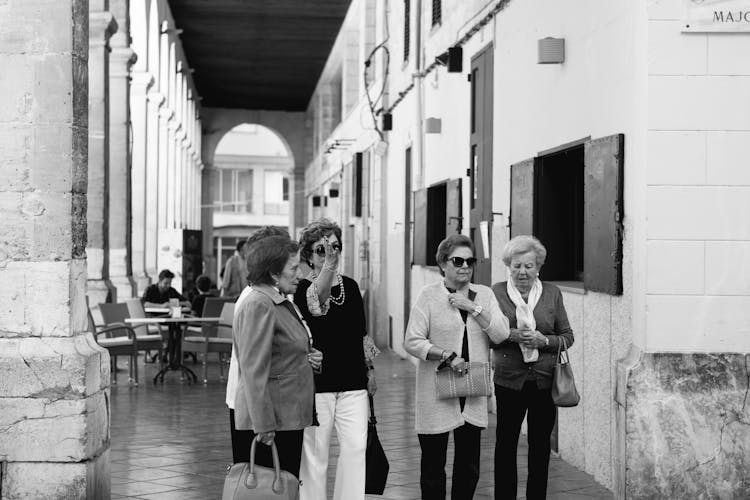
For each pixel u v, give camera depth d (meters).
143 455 10.14
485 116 13.15
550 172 10.71
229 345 16.36
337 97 42.75
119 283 20.03
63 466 7.29
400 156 20.48
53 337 7.38
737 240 7.52
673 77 7.52
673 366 7.49
